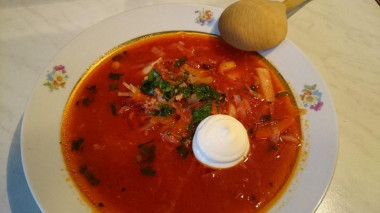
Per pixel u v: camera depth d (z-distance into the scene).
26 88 0.23
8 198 0.19
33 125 0.19
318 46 0.26
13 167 0.20
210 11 0.24
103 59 0.23
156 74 0.22
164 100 0.21
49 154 0.19
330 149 0.19
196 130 0.20
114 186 0.19
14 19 0.27
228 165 0.19
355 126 0.22
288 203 0.18
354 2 0.28
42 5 0.27
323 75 0.24
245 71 0.23
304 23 0.27
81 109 0.21
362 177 0.20
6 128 0.22
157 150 0.20
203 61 0.24
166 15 0.24
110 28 0.23
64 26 0.26
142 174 0.19
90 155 0.20
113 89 0.22
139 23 0.24
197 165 0.20
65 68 0.22
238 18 0.22
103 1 0.28
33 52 0.25
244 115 0.21
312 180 0.18
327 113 0.20
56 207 0.17
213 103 0.21
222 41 0.24
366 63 0.25
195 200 0.19
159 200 0.19
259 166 0.20
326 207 0.19
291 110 0.21
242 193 0.19
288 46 0.23
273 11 0.22
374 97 0.23
